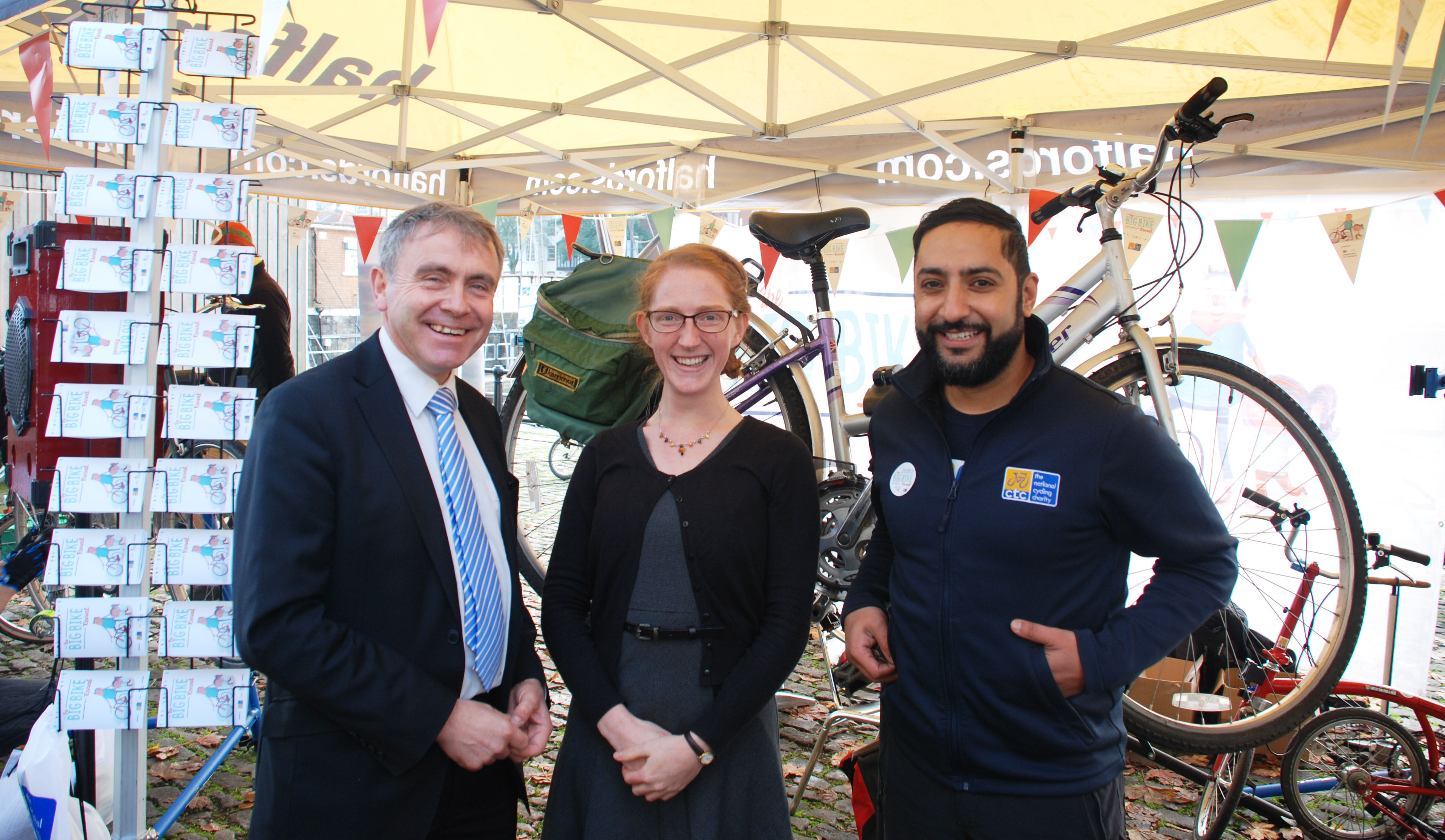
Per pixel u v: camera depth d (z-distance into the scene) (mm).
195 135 1620
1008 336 1310
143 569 1648
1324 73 2357
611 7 2588
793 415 2627
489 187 4402
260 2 2943
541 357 2355
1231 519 3238
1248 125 3014
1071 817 1282
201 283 1617
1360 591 2199
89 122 1623
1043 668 1255
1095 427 1312
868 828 1667
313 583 1180
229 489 1626
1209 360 2316
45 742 1399
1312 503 3150
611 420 2289
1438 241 3152
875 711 2312
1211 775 2342
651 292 1505
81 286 1604
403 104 3430
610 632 1423
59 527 1759
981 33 2977
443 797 1342
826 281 2615
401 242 1293
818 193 3832
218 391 1620
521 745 1296
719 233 4230
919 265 1353
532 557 3205
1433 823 2438
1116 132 3223
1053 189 3396
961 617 1323
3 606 1864
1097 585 1313
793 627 1400
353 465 1229
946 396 1444
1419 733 2840
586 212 4426
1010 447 1337
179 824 2264
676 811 1361
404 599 1249
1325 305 3354
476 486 1399
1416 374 3166
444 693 1236
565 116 3881
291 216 4504
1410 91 2719
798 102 3652
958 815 1345
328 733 1229
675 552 1409
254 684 1653
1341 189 2949
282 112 3715
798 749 2873
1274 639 3152
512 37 3391
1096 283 2338
